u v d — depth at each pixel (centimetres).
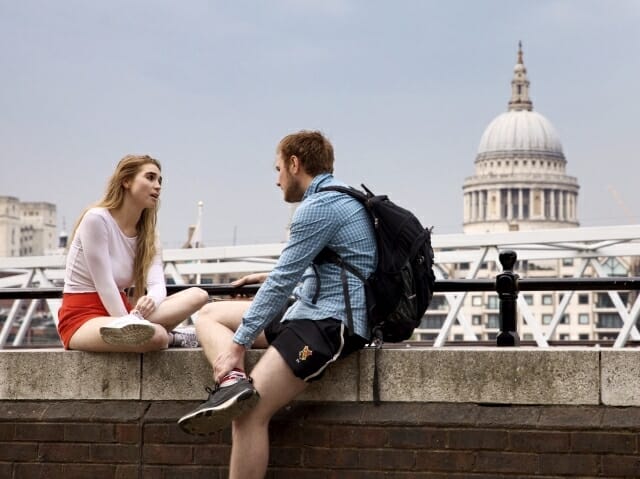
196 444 808
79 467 823
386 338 768
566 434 745
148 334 791
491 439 755
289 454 789
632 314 3003
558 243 3812
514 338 816
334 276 740
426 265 748
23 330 4509
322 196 736
